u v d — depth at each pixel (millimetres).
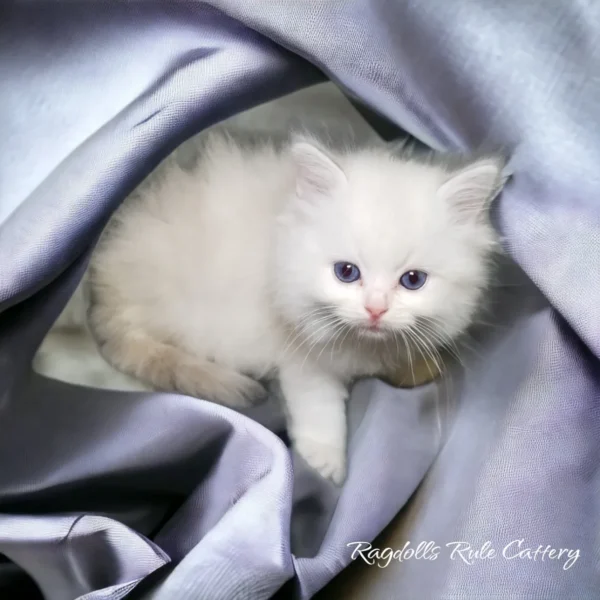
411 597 289
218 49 291
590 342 282
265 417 359
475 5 292
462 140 314
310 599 299
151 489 317
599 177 289
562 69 291
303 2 287
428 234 315
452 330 333
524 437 290
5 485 288
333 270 323
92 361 355
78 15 292
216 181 364
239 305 352
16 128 292
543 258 294
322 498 322
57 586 287
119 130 280
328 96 388
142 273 363
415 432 333
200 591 263
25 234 270
